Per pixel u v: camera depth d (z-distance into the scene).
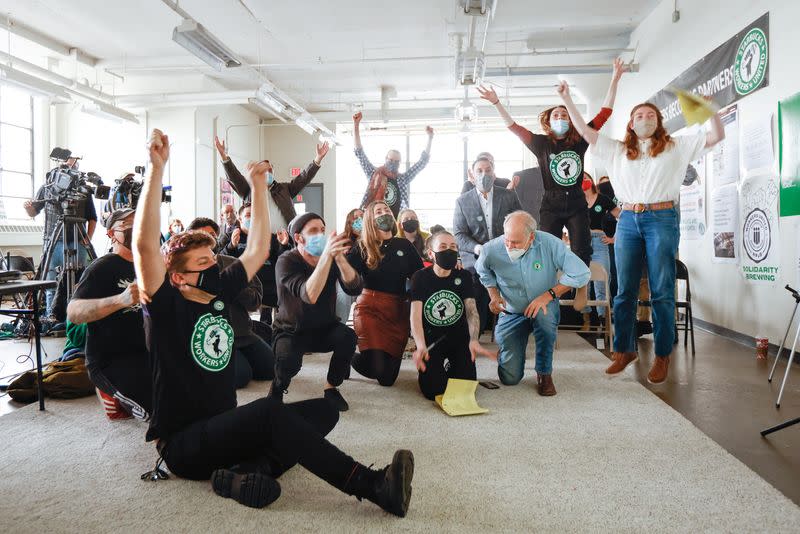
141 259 1.56
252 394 3.02
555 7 7.21
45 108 9.48
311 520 1.60
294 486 1.84
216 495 1.76
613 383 3.20
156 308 1.65
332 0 7.15
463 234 4.23
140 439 2.31
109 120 8.91
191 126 9.86
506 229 2.98
